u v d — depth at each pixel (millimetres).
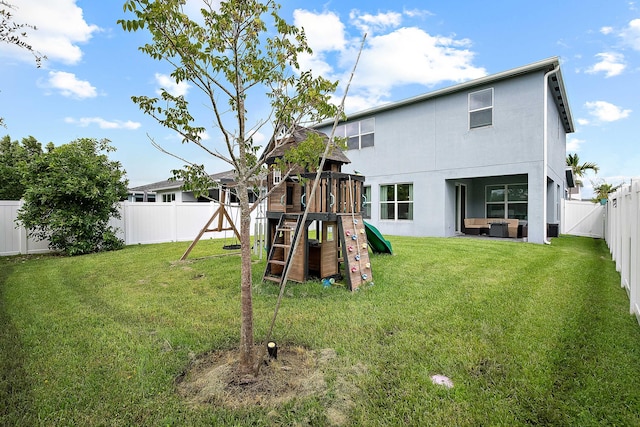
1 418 2027
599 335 3107
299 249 5219
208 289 4965
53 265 6910
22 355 2840
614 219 6965
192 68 2391
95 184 8859
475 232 12055
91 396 2256
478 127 10531
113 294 4719
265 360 2691
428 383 2357
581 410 2072
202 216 12797
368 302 4172
